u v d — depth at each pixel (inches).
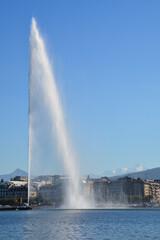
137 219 6378.0
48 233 4271.7
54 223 5482.3
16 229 4714.6
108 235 4077.3
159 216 7327.8
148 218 6683.1
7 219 6476.4
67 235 4089.6
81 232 4357.8
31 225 5206.7
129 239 3750.0
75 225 5187.0
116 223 5531.5
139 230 4571.9
